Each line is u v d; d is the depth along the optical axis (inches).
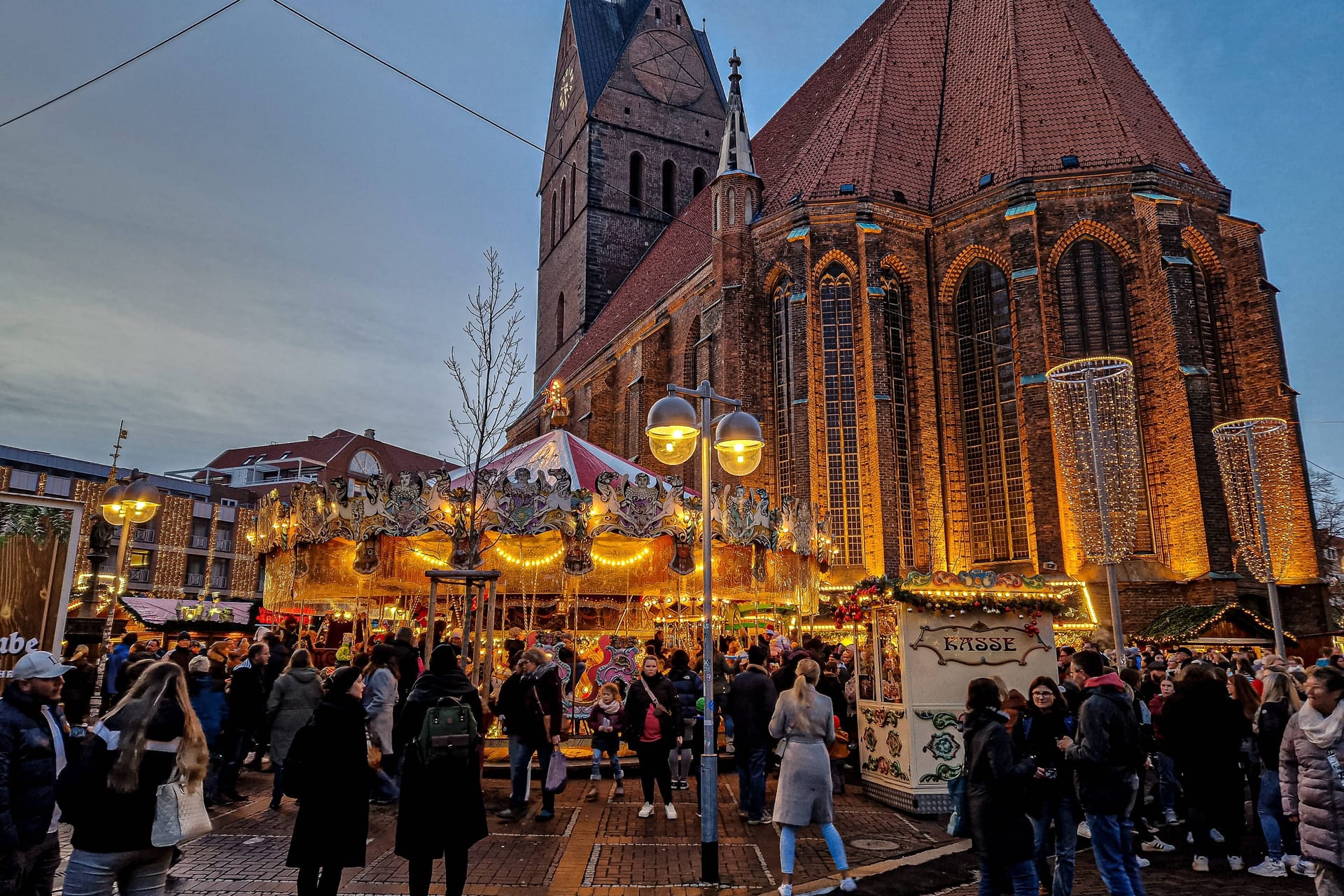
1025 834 292.8
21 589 369.4
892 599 529.3
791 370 1556.3
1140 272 1440.7
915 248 1615.4
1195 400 1332.4
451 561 645.3
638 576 936.9
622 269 2706.7
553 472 660.1
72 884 219.1
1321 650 1263.5
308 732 291.9
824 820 354.0
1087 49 1648.6
